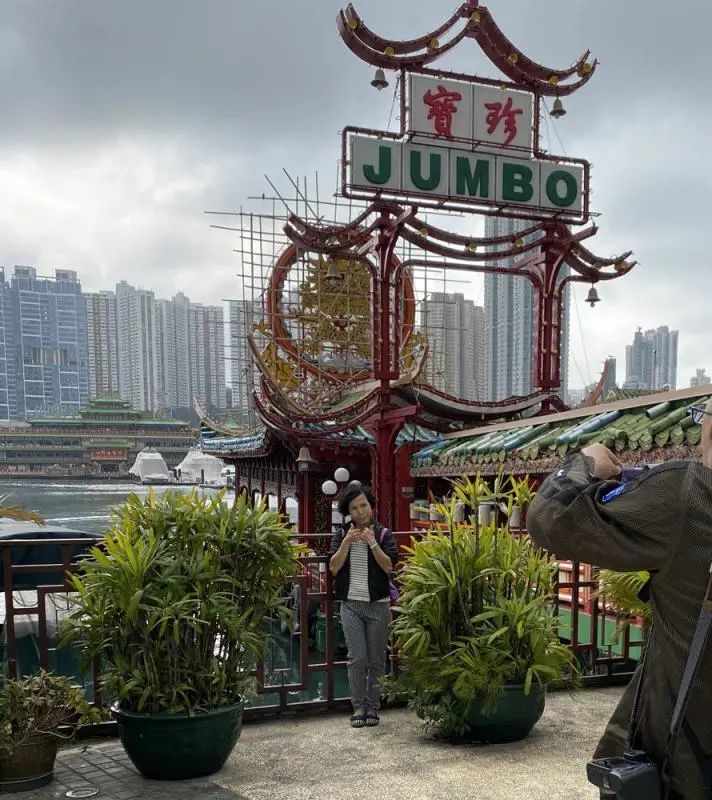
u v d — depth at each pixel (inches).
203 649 146.3
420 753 155.9
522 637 165.5
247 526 156.1
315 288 617.9
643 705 62.8
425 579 167.5
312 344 612.4
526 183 451.5
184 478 3046.3
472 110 436.1
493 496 182.5
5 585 155.1
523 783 138.1
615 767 58.7
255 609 158.9
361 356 624.4
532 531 61.2
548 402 524.4
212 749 141.0
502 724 159.8
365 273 629.6
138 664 144.5
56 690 140.8
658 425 239.5
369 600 178.2
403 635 170.2
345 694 432.1
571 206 464.8
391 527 477.1
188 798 131.6
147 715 137.5
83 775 143.0
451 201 436.5
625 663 212.1
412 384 485.7
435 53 421.1
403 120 428.1
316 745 161.3
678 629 57.4
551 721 176.9
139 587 141.6
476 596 171.8
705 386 249.9
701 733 56.3
